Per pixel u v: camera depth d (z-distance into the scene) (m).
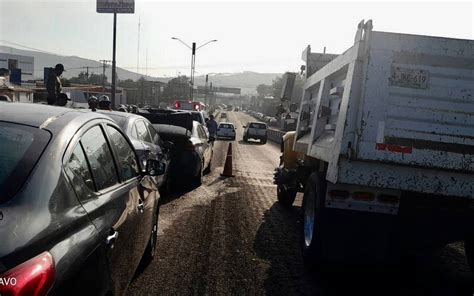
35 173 2.35
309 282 5.23
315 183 5.65
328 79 6.33
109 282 2.83
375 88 4.72
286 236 7.16
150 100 96.38
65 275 2.10
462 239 5.37
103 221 2.83
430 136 4.75
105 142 3.57
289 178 8.75
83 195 2.72
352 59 5.00
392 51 4.72
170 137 10.37
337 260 5.41
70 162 2.69
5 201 2.16
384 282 5.43
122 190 3.64
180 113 11.88
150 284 4.73
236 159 20.36
